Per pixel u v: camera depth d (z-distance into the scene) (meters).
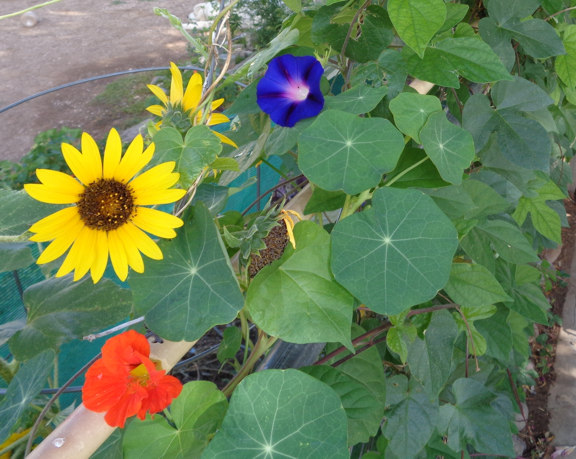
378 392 0.53
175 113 0.38
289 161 0.63
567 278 1.68
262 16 2.88
